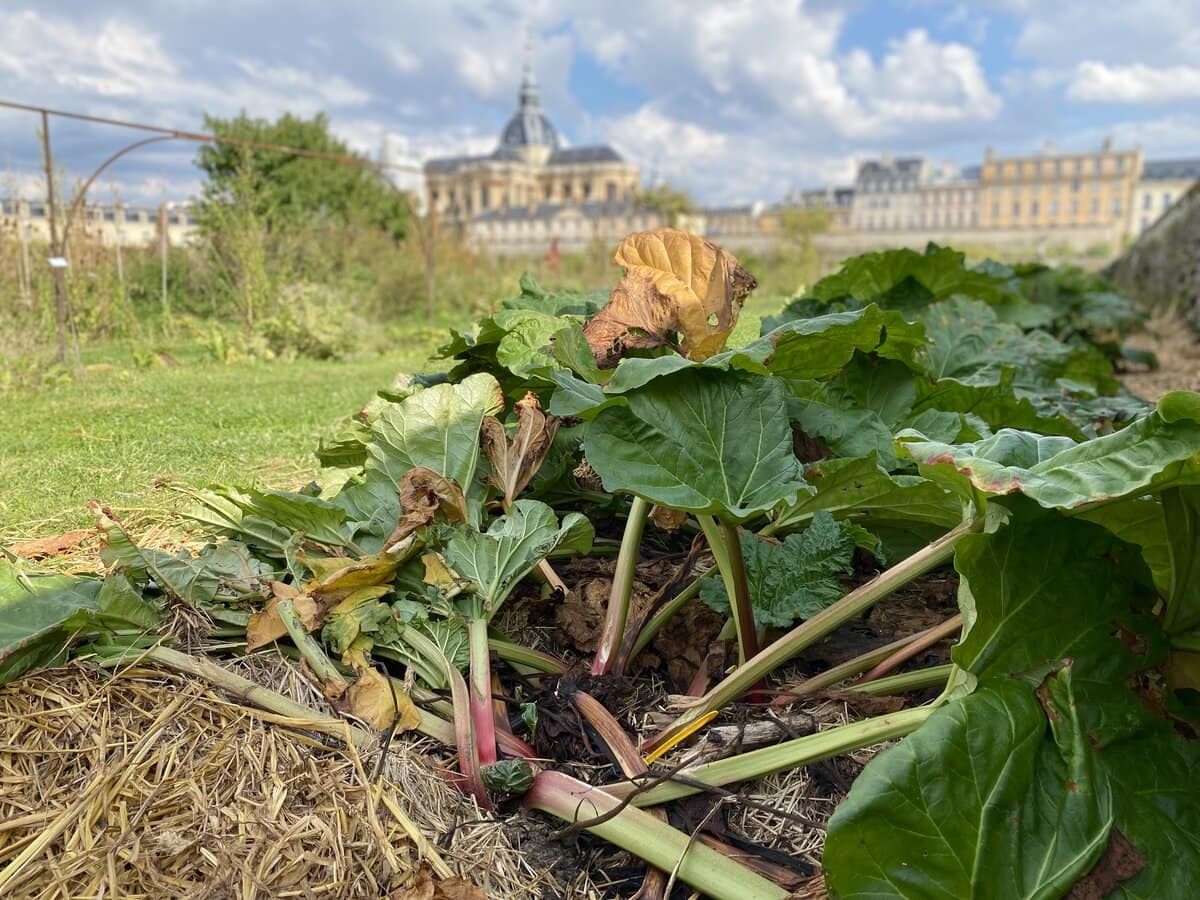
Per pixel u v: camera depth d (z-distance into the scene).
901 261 4.66
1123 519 1.47
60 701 1.56
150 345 9.52
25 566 1.85
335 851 1.35
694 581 1.97
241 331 10.12
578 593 1.99
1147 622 1.40
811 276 27.42
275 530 1.98
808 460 2.20
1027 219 84.38
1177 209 15.70
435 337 11.97
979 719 1.24
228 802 1.41
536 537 1.83
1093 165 81.50
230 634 1.80
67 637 1.66
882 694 1.63
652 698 1.77
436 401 2.04
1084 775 1.24
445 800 1.49
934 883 1.13
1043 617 1.38
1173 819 1.26
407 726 1.61
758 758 1.43
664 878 1.37
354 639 1.70
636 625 1.85
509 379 2.34
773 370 2.14
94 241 10.84
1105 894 1.16
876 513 1.92
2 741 1.47
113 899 1.26
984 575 1.37
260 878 1.29
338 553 1.92
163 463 3.56
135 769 1.44
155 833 1.34
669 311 2.22
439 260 18.45
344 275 13.97
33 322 8.64
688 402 1.69
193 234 13.97
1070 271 10.09
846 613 1.59
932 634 1.70
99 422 4.58
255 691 1.61
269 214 12.27
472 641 1.70
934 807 1.16
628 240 2.31
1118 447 1.29
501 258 25.22
